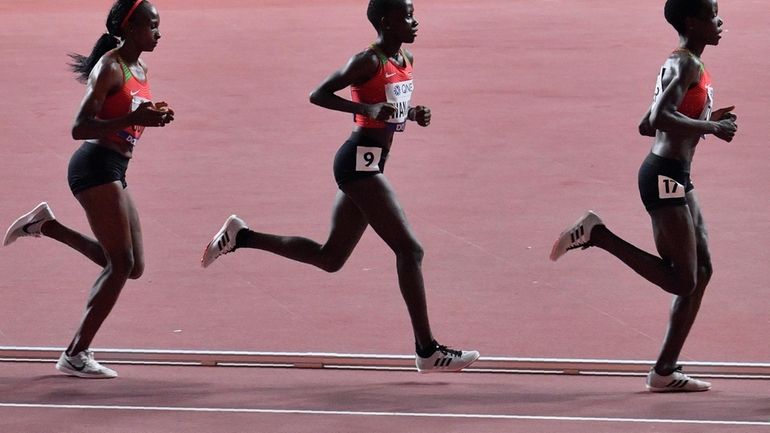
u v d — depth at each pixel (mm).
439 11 75812
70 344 20922
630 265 20172
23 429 17969
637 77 52500
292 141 41312
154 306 24797
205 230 30609
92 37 67625
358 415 18641
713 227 30172
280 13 75875
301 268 27312
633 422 18219
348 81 20406
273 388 20156
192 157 39000
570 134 41625
